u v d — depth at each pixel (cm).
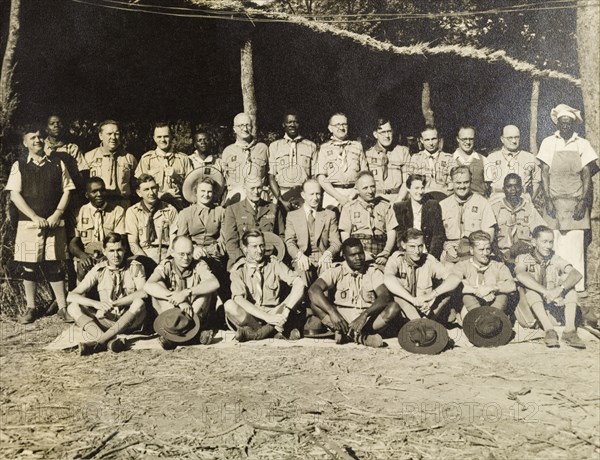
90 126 720
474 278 608
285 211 660
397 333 611
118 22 713
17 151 664
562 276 606
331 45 745
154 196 635
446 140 713
